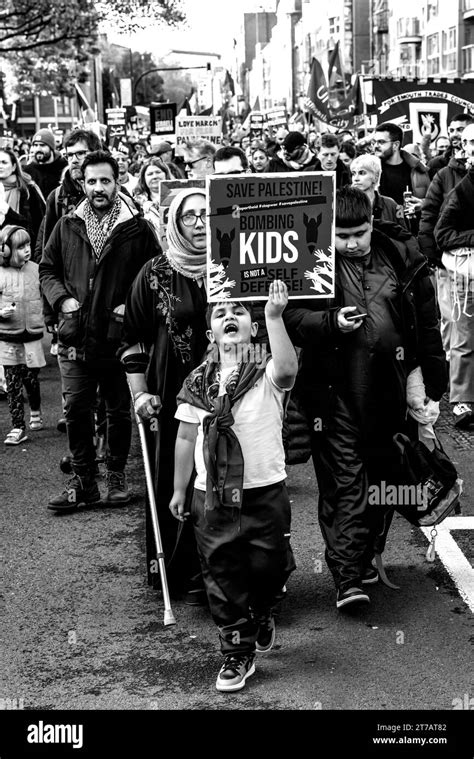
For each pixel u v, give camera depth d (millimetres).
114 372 7172
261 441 4598
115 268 6875
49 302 7117
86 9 30469
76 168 8422
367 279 5355
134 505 7434
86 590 5871
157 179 11188
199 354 5426
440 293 10039
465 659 4867
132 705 4539
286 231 4648
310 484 7719
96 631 5324
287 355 4551
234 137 27844
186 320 5398
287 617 5395
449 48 50188
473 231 9203
